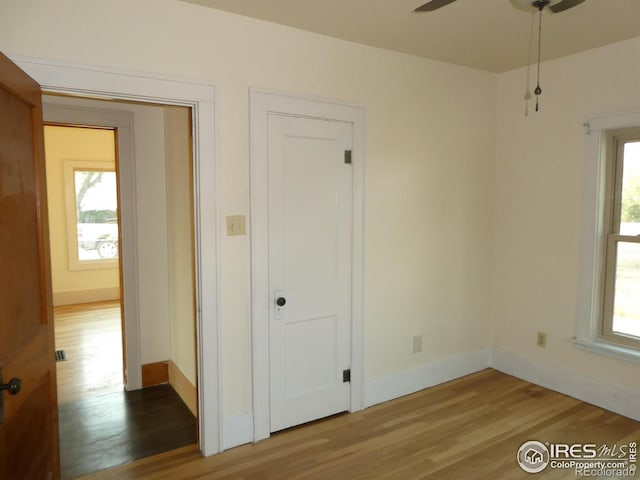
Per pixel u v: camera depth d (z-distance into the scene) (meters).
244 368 2.75
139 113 3.51
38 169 1.97
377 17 2.59
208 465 2.56
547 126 3.50
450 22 2.67
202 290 2.57
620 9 2.48
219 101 2.54
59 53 2.11
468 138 3.69
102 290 6.95
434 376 3.66
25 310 1.81
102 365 4.20
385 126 3.21
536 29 2.79
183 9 2.40
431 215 3.53
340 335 3.13
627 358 3.08
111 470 2.52
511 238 3.81
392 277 3.36
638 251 3.13
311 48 2.84
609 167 3.24
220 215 2.59
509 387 3.63
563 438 2.84
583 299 3.33
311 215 2.94
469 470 2.50
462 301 3.79
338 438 2.85
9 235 1.66
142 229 3.59
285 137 2.80
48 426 2.04
